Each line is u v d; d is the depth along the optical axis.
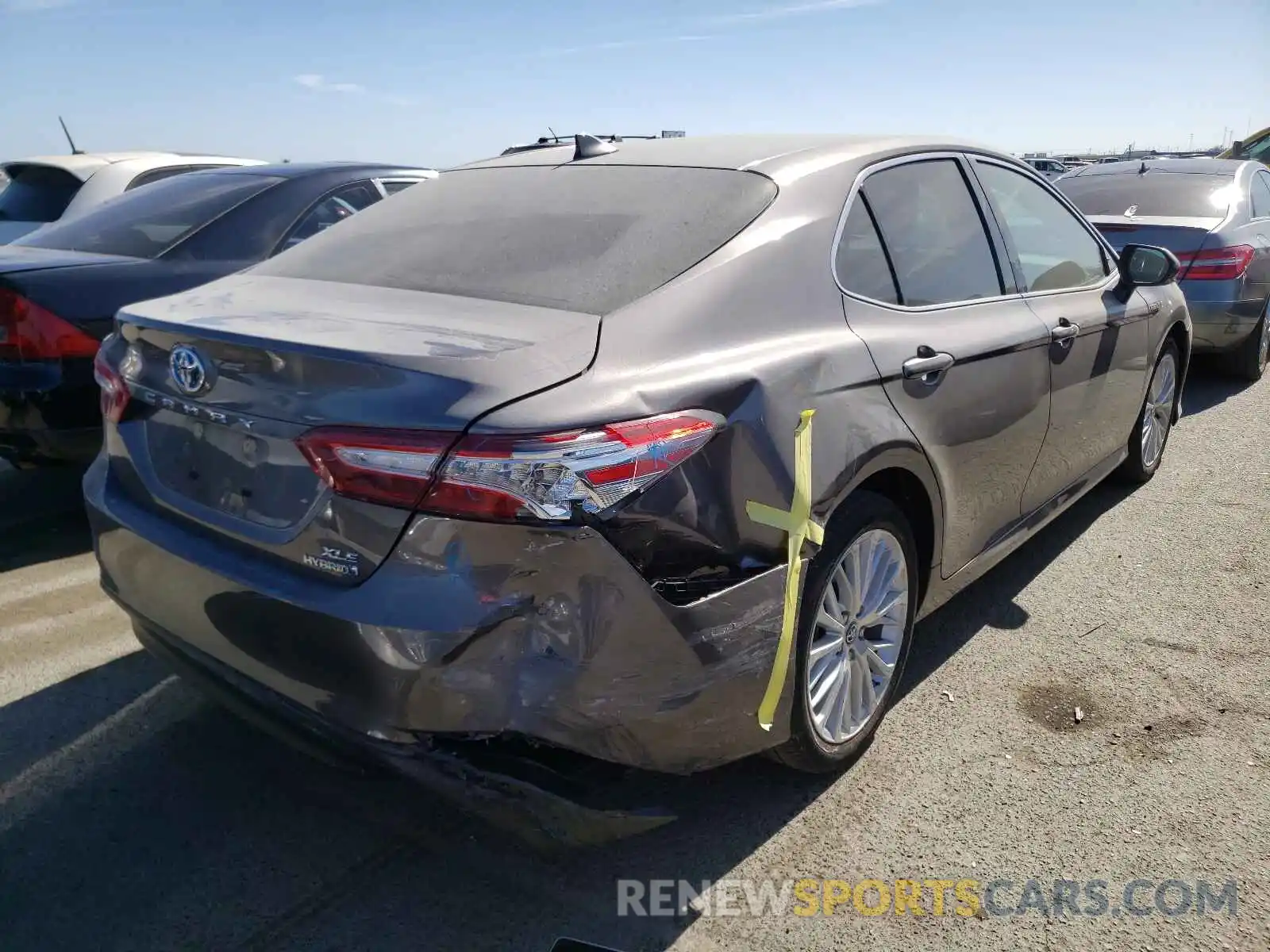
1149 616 3.80
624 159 3.04
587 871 2.48
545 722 1.96
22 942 2.23
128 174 7.89
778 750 2.61
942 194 3.30
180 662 2.49
